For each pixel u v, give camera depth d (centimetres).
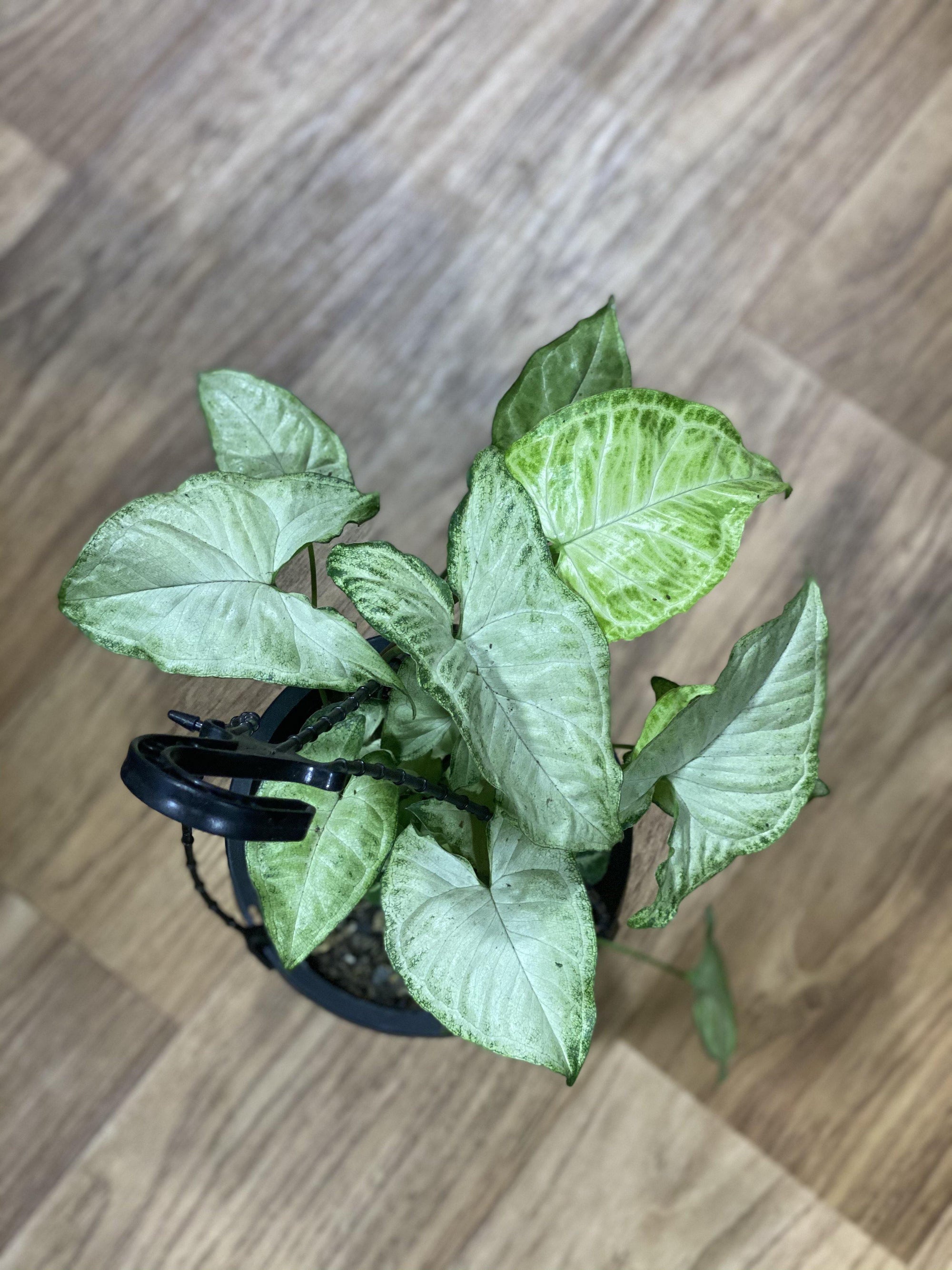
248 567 50
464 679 47
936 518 90
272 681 48
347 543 56
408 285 93
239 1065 82
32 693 86
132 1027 82
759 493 51
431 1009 50
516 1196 80
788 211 94
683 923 83
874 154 95
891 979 83
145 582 48
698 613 87
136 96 95
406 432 90
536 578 47
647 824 56
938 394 91
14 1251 80
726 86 95
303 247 93
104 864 84
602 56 96
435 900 51
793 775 49
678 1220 80
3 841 84
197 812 40
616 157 94
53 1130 81
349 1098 81
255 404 57
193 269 92
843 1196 80
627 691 86
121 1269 79
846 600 88
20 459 90
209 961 83
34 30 95
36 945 83
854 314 93
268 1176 81
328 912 52
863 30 96
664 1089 82
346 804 53
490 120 95
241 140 94
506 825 52
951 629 88
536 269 93
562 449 51
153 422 90
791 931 84
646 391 50
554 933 50
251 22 96
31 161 94
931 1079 81
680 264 93
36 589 88
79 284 92
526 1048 49
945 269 93
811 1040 82
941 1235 80
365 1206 80
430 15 96
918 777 86
